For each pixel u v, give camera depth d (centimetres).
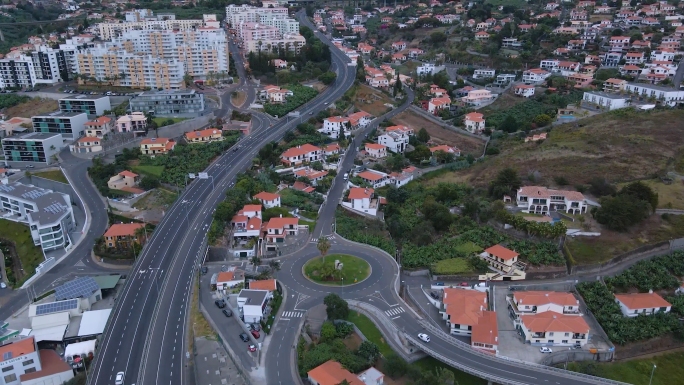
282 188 19912
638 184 16562
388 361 11181
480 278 14650
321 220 17912
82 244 17488
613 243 15162
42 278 15850
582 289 13800
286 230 16700
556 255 15038
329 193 19962
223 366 11456
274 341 12156
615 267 14650
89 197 19912
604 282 14100
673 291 13825
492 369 11088
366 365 11369
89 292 14288
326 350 11550
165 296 13838
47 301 14625
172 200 19062
